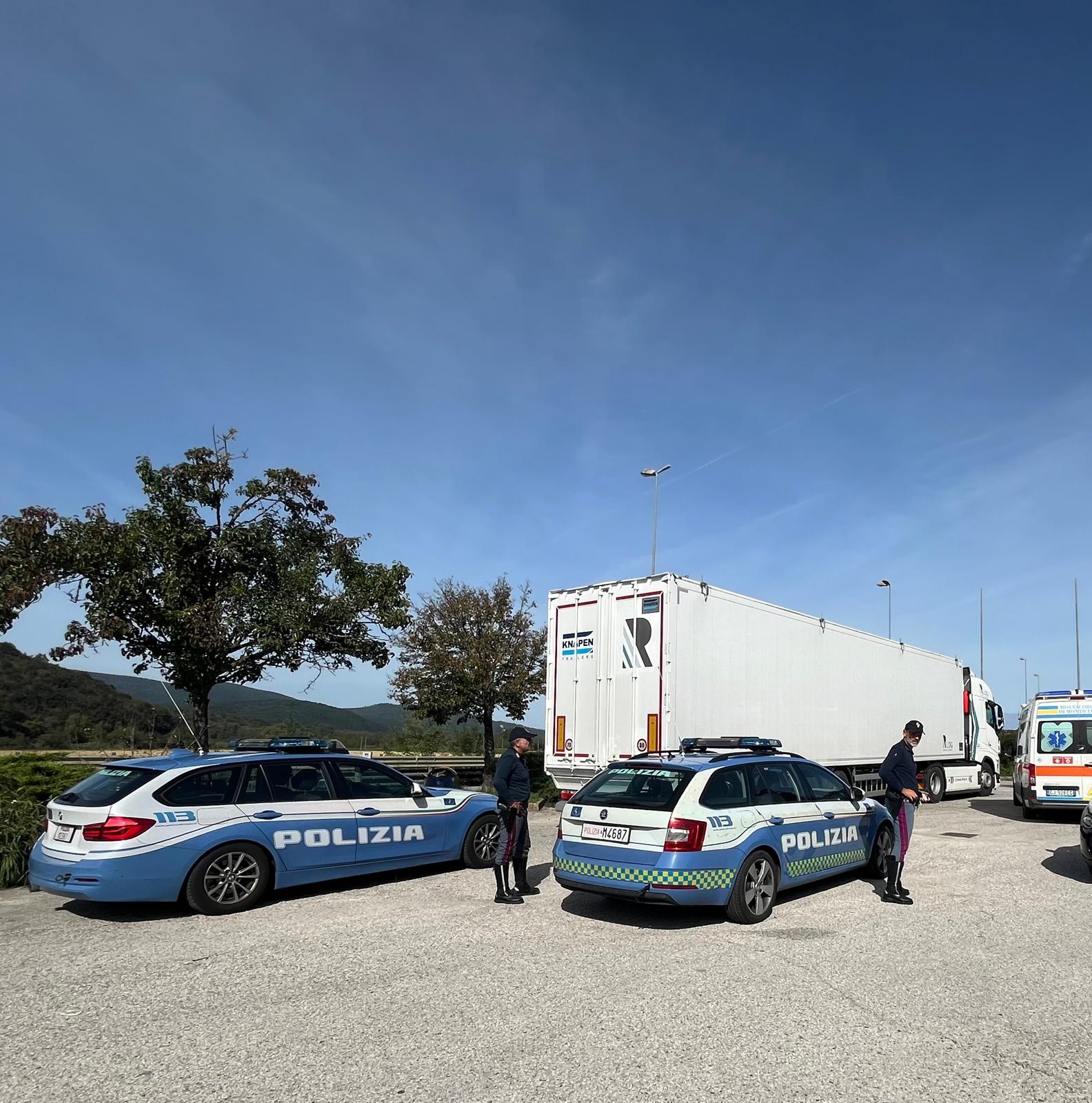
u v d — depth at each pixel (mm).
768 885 7820
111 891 7426
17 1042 4809
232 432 14656
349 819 8938
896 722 18453
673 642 12578
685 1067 4469
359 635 14906
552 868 10359
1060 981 5973
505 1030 4973
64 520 13000
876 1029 5027
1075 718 15453
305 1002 5465
